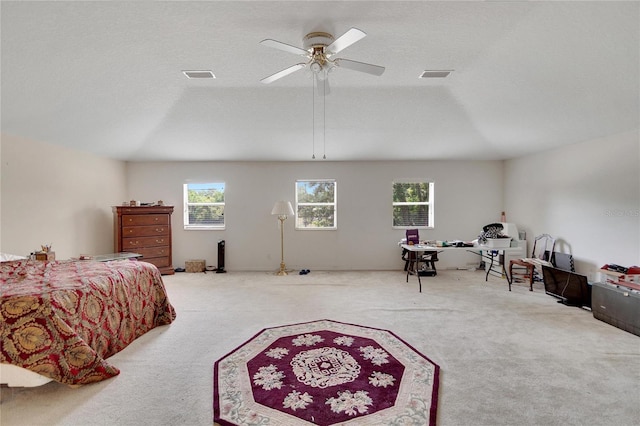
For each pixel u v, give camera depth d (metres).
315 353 2.73
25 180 4.05
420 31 2.58
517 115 4.10
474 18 2.41
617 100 3.25
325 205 6.34
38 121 3.76
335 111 4.29
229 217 6.23
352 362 2.57
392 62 3.09
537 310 3.79
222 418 1.90
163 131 4.75
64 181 4.68
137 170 6.14
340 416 1.92
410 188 6.30
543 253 5.12
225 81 3.51
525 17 2.38
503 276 5.44
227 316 3.66
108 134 4.58
